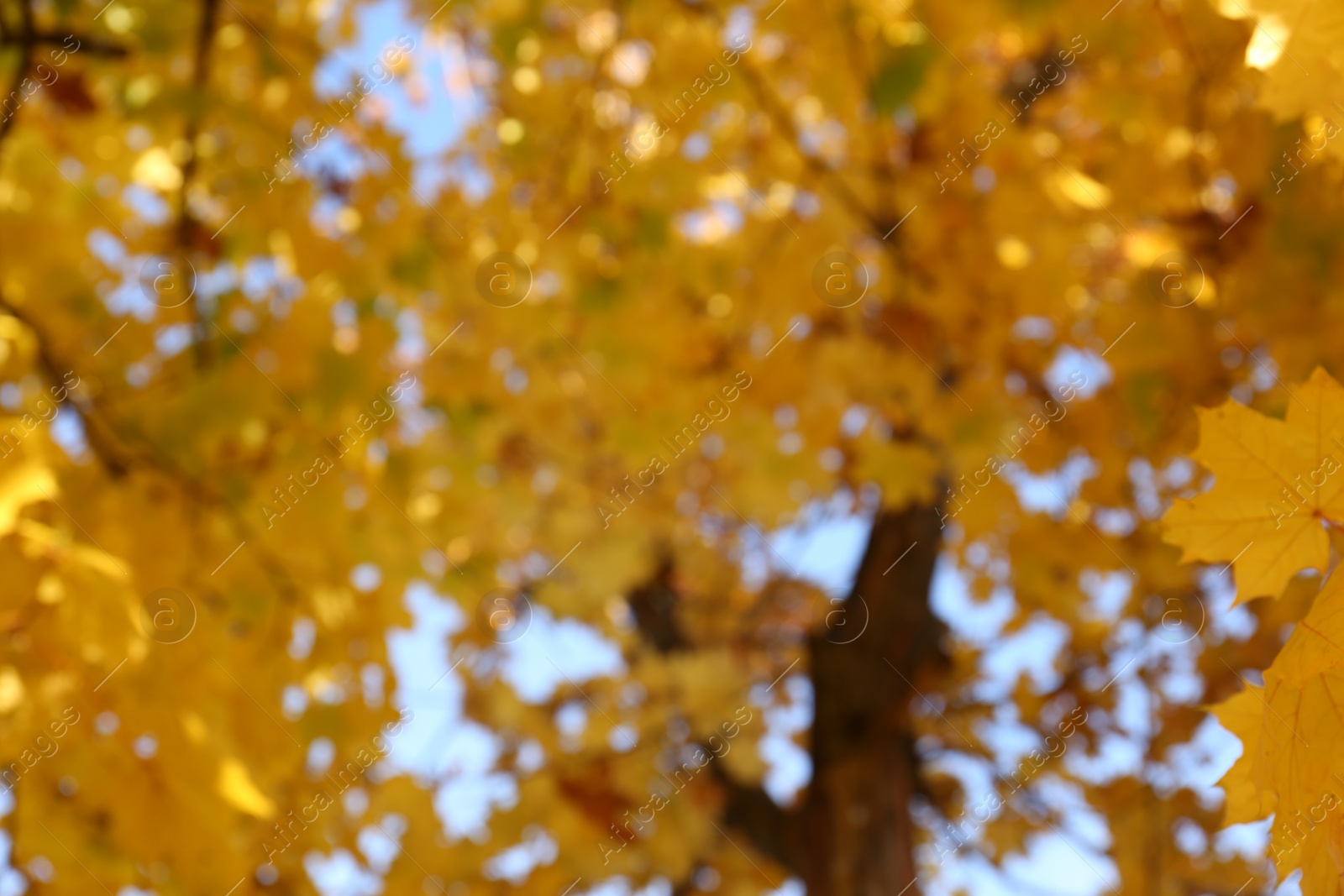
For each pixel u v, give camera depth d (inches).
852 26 146.9
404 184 145.3
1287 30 46.4
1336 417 47.4
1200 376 148.0
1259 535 47.8
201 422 112.0
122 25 124.3
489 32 173.3
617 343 174.7
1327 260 134.0
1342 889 42.2
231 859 86.2
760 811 190.9
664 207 173.5
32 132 127.6
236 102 127.2
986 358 170.9
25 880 87.0
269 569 119.2
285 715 108.6
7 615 74.1
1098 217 156.0
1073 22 143.5
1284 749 44.1
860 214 167.2
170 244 130.0
